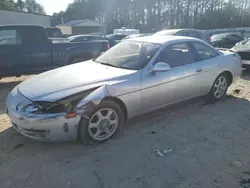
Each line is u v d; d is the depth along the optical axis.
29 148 3.15
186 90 4.20
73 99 2.96
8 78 7.69
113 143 3.27
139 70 3.58
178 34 11.12
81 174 2.62
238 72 5.19
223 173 2.62
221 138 3.42
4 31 5.97
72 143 3.26
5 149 3.12
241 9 49.00
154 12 61.09
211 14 50.66
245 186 2.41
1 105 4.97
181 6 57.38
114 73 3.49
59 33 10.82
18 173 2.64
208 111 4.45
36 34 6.40
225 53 5.06
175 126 3.80
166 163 2.81
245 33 29.52
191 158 2.91
